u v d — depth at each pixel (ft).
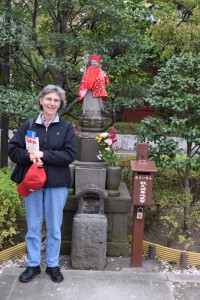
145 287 11.85
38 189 11.13
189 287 12.00
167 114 16.01
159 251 13.98
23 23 17.69
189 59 14.87
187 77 14.67
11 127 23.16
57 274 12.01
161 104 14.78
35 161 10.83
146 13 26.00
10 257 13.61
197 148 17.02
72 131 11.44
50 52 20.29
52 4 18.60
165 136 15.30
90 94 14.98
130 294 11.42
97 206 13.67
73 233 13.03
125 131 44.04
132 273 12.75
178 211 15.05
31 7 20.10
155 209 15.62
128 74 23.62
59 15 18.99
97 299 11.09
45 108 11.03
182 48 17.08
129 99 19.65
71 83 20.43
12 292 11.30
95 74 14.69
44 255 14.14
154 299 11.19
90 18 19.01
